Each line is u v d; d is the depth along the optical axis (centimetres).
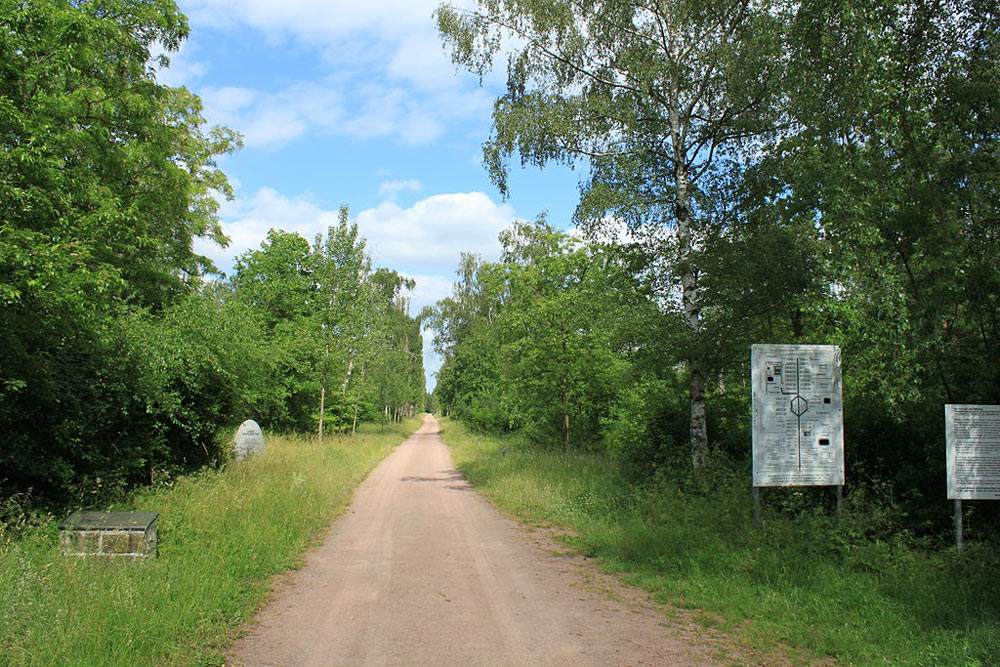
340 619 614
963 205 909
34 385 946
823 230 1087
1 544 689
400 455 2981
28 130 886
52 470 970
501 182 1557
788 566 776
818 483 951
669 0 1357
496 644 548
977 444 799
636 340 1394
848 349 1028
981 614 602
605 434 2281
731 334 1257
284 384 3114
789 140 1177
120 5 1407
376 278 3728
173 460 1409
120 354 1152
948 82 906
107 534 721
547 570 834
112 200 1104
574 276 2261
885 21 905
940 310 873
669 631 591
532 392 2236
